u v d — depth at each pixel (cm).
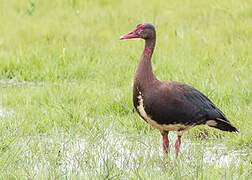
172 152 994
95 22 2177
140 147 976
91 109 1245
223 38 1800
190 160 894
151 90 941
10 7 2470
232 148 1035
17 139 1013
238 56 1580
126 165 902
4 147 962
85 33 1984
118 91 1326
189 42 1769
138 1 2416
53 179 835
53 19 2253
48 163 927
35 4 2364
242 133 1069
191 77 1403
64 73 1591
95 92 1348
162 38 1800
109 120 1154
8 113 1223
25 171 866
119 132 1116
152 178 838
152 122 966
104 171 861
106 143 1005
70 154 978
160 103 931
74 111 1188
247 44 1677
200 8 2200
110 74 1523
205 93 1273
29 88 1434
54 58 1692
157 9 2273
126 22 2066
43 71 1592
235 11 2022
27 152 979
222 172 861
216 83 1330
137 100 965
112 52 1717
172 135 1112
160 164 903
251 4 2066
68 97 1316
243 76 1398
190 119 949
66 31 2017
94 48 1792
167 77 1434
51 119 1165
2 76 1597
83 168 893
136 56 1634
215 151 1012
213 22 1988
